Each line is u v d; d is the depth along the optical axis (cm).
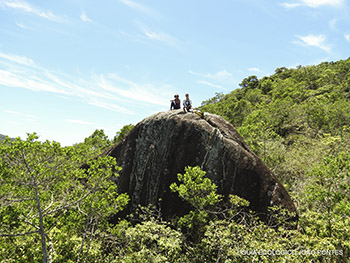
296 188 1106
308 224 726
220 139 905
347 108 2261
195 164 885
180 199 842
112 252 709
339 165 766
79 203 637
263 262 519
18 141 496
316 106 2458
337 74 5659
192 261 611
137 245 635
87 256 613
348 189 851
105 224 696
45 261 504
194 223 738
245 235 608
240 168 854
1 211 477
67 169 592
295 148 1744
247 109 3694
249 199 812
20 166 507
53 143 542
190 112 1017
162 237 587
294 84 5353
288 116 2414
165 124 969
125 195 685
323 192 768
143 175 925
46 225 572
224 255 580
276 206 763
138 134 995
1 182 492
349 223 701
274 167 1361
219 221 657
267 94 5969
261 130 1655
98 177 647
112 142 2480
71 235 706
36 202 568
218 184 841
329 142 1497
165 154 927
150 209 859
